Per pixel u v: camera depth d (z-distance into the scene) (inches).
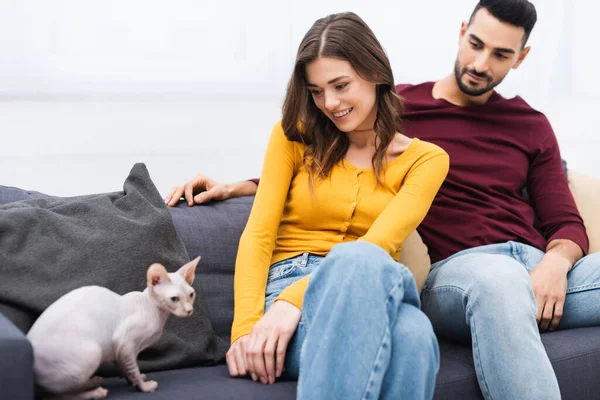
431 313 64.0
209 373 55.4
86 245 56.7
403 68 95.6
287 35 89.0
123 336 45.9
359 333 47.2
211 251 66.3
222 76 86.5
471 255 63.2
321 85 59.9
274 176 64.2
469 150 77.2
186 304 47.2
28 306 52.2
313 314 50.5
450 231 73.4
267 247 61.7
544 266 69.1
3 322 44.1
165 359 56.6
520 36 76.2
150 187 64.5
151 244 59.4
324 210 63.0
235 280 60.1
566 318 68.7
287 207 64.7
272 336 52.3
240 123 87.8
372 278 48.4
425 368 48.8
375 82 60.9
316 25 61.0
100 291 46.0
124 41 81.7
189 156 85.7
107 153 81.7
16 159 77.8
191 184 70.9
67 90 79.4
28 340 41.4
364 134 64.4
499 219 74.9
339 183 63.2
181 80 84.6
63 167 79.8
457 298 60.2
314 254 62.4
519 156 78.4
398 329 49.3
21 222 56.1
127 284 56.6
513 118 79.0
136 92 82.5
